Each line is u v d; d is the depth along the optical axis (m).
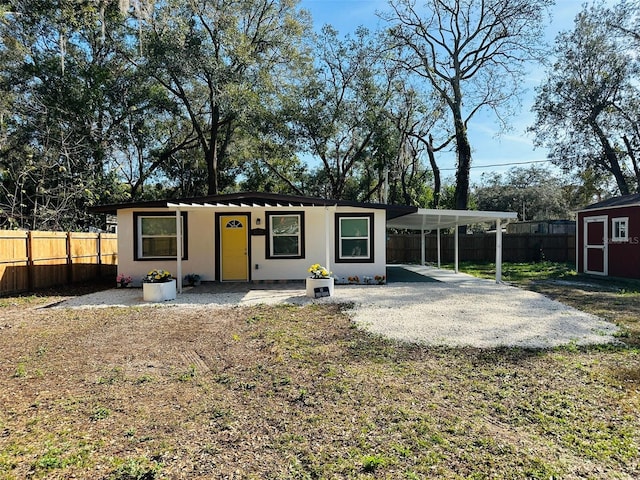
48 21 15.60
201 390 3.80
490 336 5.66
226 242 11.55
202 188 25.52
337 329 6.07
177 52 16.38
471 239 20.52
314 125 20.58
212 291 9.98
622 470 2.49
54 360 4.70
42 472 2.48
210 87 17.94
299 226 11.52
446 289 10.26
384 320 6.66
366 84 20.64
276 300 8.64
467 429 3.02
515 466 2.54
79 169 16.52
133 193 20.94
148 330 6.11
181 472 2.48
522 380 4.01
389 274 14.51
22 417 3.24
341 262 11.41
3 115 15.06
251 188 26.41
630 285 11.23
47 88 16.66
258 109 18.31
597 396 3.62
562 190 31.59
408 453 2.69
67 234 12.02
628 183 22.31
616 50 19.06
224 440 2.88
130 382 4.01
